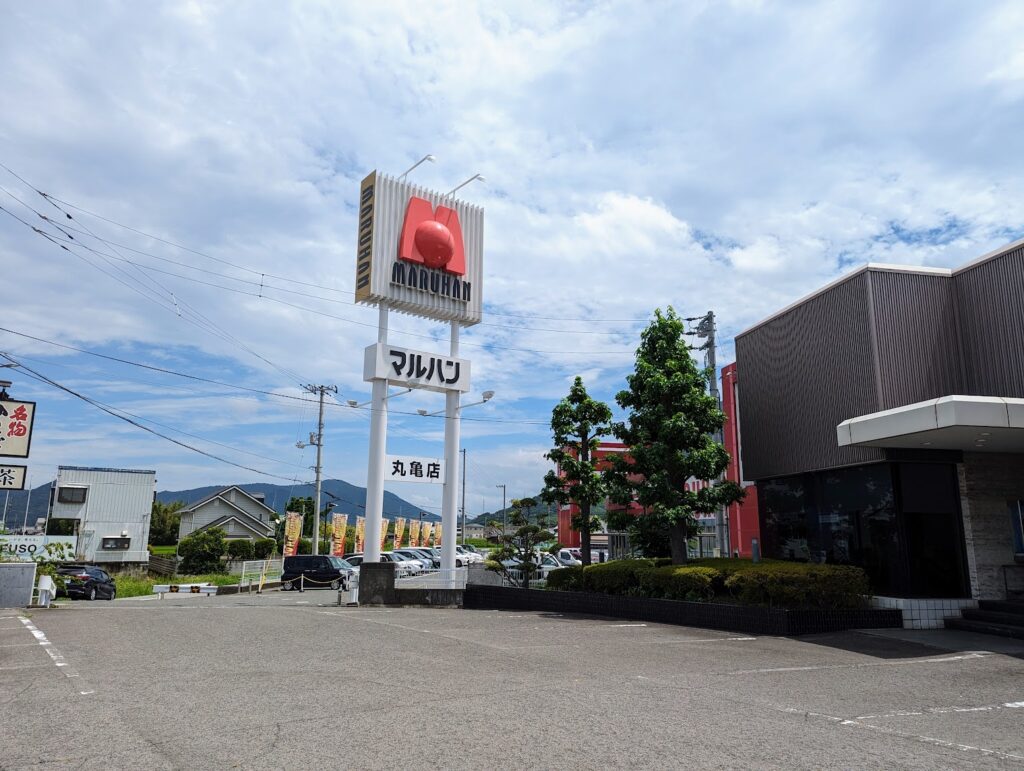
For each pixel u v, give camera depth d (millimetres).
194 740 5316
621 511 18531
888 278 14141
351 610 17312
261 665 8586
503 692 7086
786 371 16688
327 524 60312
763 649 10578
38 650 9766
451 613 16516
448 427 21969
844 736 5730
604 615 16156
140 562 50219
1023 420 10688
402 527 49156
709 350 22812
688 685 7707
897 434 11500
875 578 13875
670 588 15062
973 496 13516
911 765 5000
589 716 6156
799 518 16531
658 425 16312
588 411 19469
